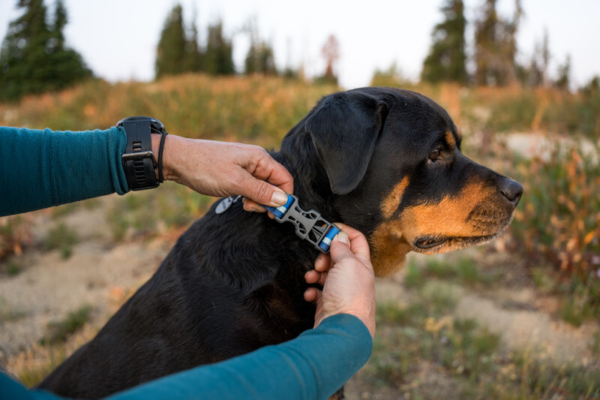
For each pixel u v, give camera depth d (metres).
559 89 14.62
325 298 1.22
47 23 26.64
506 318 3.78
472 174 2.04
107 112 10.61
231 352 1.71
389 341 3.48
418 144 1.94
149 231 5.59
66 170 1.49
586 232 4.02
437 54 32.47
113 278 4.67
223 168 1.60
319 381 0.85
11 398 0.54
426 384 3.07
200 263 1.85
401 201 1.97
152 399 0.60
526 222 4.52
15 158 1.45
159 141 1.59
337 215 1.97
